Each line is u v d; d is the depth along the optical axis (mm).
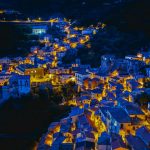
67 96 138250
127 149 77250
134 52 174625
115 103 111812
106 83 141125
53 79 155750
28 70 158500
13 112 127125
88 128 94438
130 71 145000
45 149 91562
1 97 138750
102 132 92125
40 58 189250
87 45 192750
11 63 183375
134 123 88438
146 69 138125
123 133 85812
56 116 122688
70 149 84688
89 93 131375
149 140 76000
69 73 161000
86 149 80625
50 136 99938
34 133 111188
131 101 109438
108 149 80688
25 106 131375
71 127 101688
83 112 110375
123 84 132375
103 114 99562
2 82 155250
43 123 118500
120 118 89750
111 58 160750
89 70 155875
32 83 151125
